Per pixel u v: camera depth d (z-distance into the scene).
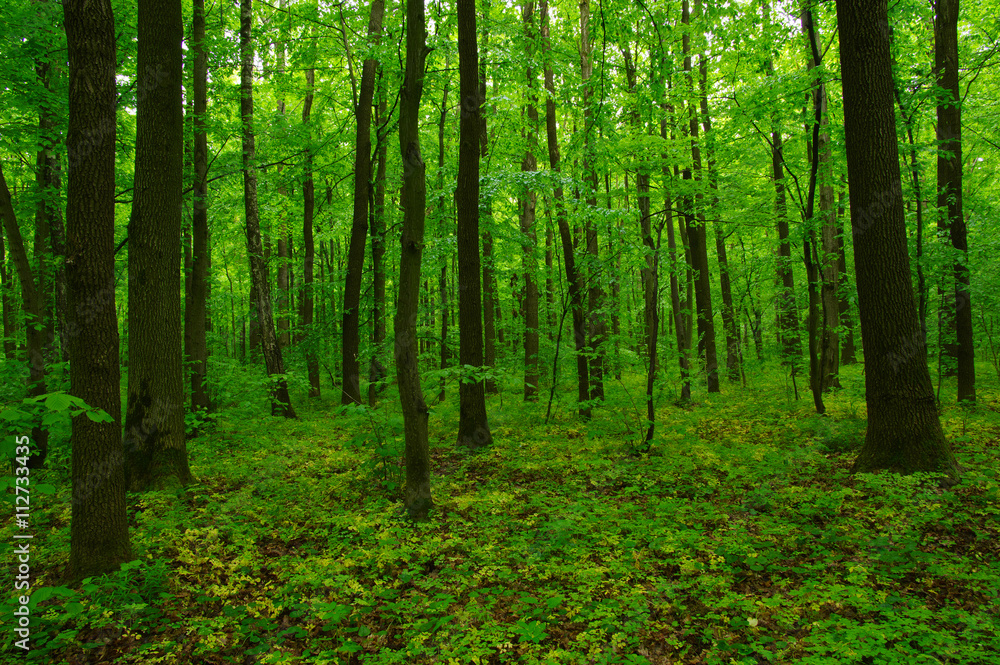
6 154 11.16
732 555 4.52
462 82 8.48
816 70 8.96
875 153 6.27
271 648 3.56
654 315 8.37
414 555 4.84
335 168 16.08
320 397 16.45
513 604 3.93
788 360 12.05
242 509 6.18
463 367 7.63
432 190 12.93
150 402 6.82
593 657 3.25
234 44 11.61
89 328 4.30
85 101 4.19
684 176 13.21
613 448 8.44
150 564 4.69
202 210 10.96
